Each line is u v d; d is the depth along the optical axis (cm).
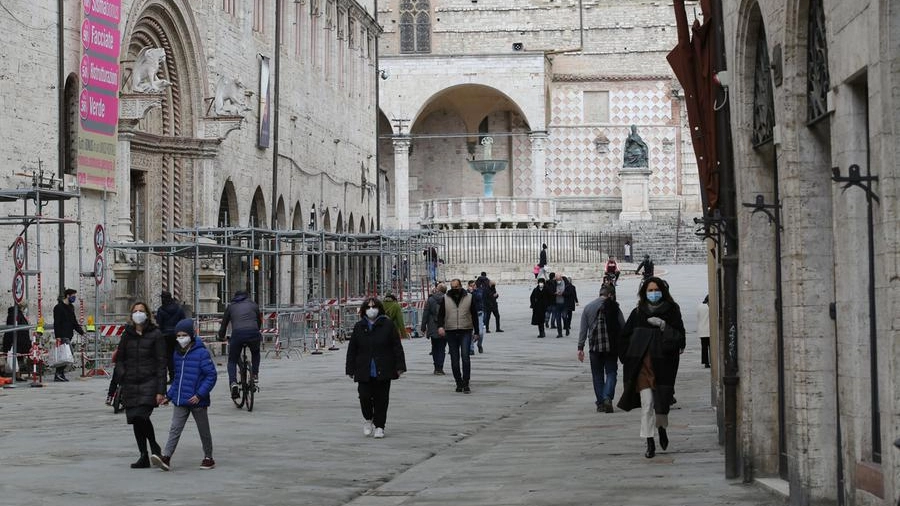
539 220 13325
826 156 2270
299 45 9369
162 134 7069
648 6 15412
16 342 4828
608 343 3981
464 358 4709
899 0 1786
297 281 9219
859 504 2002
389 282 9075
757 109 2602
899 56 1791
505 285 11650
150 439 2977
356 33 11075
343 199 10588
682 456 2998
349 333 7969
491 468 2983
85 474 2881
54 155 5603
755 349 2622
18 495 2614
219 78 7456
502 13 15612
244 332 4134
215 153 7231
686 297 9812
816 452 2264
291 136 9044
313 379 5200
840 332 2069
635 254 13800
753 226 2627
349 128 10819
